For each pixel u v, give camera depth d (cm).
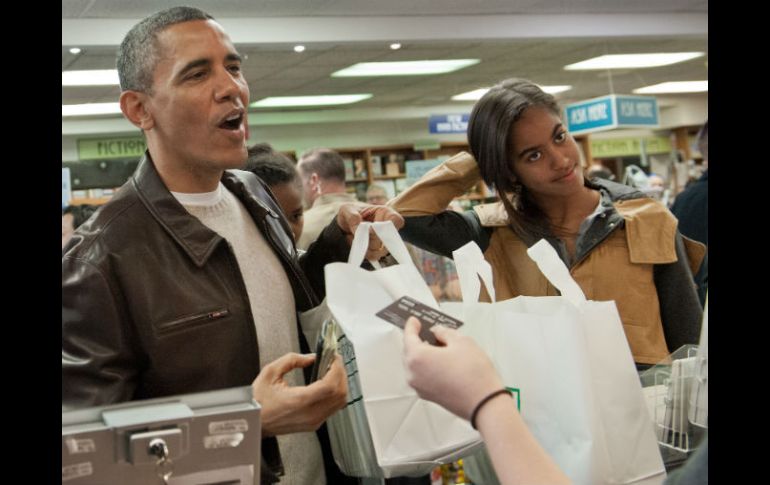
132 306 151
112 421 111
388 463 151
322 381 137
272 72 985
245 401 119
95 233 154
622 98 1141
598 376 160
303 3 711
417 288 161
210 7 694
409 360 111
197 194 169
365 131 1451
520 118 220
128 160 1089
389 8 757
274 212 186
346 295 156
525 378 164
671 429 175
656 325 218
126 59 165
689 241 231
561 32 852
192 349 153
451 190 242
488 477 177
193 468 113
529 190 234
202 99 159
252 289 169
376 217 188
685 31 902
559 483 98
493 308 168
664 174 1700
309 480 175
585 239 221
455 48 933
